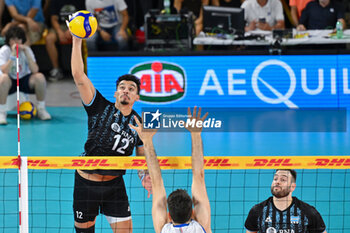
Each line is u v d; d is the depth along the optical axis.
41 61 46.53
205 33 38.41
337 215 21.11
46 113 36.38
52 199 22.39
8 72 34.53
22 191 15.77
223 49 39.72
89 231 17.33
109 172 16.70
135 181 24.25
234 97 37.91
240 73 37.66
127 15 41.03
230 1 41.56
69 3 43.53
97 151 16.66
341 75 37.78
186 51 37.34
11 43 34.38
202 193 14.62
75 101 40.72
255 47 39.56
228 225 20.33
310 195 22.92
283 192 15.77
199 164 14.77
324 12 40.06
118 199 17.09
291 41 37.19
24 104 36.00
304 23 40.72
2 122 34.84
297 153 29.16
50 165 15.71
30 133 33.06
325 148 30.02
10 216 20.92
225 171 25.62
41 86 35.66
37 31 43.53
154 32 37.38
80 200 16.92
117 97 16.61
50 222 20.28
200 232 13.51
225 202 22.36
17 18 42.59
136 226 20.28
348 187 23.64
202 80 37.72
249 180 24.58
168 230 13.52
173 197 13.54
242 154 29.16
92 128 16.75
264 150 29.84
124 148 16.73
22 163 15.70
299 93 38.00
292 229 15.91
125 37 40.72
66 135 32.69
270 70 37.72
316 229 15.98
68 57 46.19
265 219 16.05
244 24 37.88
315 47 40.19
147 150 14.91
